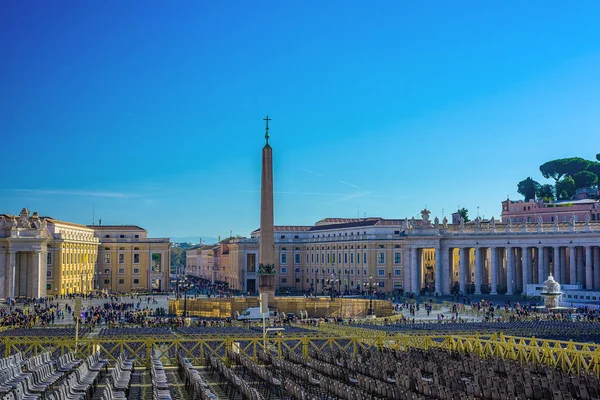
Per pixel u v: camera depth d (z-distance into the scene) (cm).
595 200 17975
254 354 5012
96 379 3772
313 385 3794
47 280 15638
